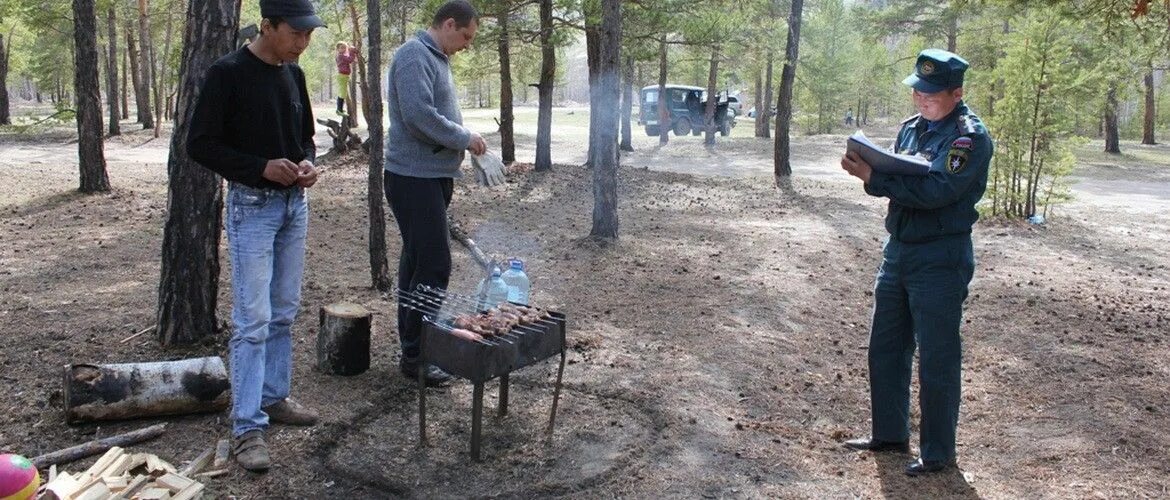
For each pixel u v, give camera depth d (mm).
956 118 3848
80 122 11992
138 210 11008
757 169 20219
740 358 5559
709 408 4637
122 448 3715
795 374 5371
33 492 2891
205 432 3963
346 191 13070
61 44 32938
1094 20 9633
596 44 15570
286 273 3908
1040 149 12242
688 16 14922
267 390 4020
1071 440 4398
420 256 4574
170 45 25938
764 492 3705
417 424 4211
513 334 3842
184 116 4805
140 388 3967
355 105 25328
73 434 3869
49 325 5516
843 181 17703
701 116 33562
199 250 5012
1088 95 12328
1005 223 12023
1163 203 15445
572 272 7926
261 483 3541
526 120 44312
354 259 8258
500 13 15258
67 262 7707
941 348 3885
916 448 4328
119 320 5656
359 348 4758
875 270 8727
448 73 4586
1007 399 5051
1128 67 16969
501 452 3951
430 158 4504
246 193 3617
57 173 14492
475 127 36812
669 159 23109
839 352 5914
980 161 3699
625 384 4895
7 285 6742
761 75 35438
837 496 3719
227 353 5016
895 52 46250
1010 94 12219
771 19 20938
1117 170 22969
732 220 11734
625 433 4223
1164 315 7117
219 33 4754
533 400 4590
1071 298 7684
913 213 3863
